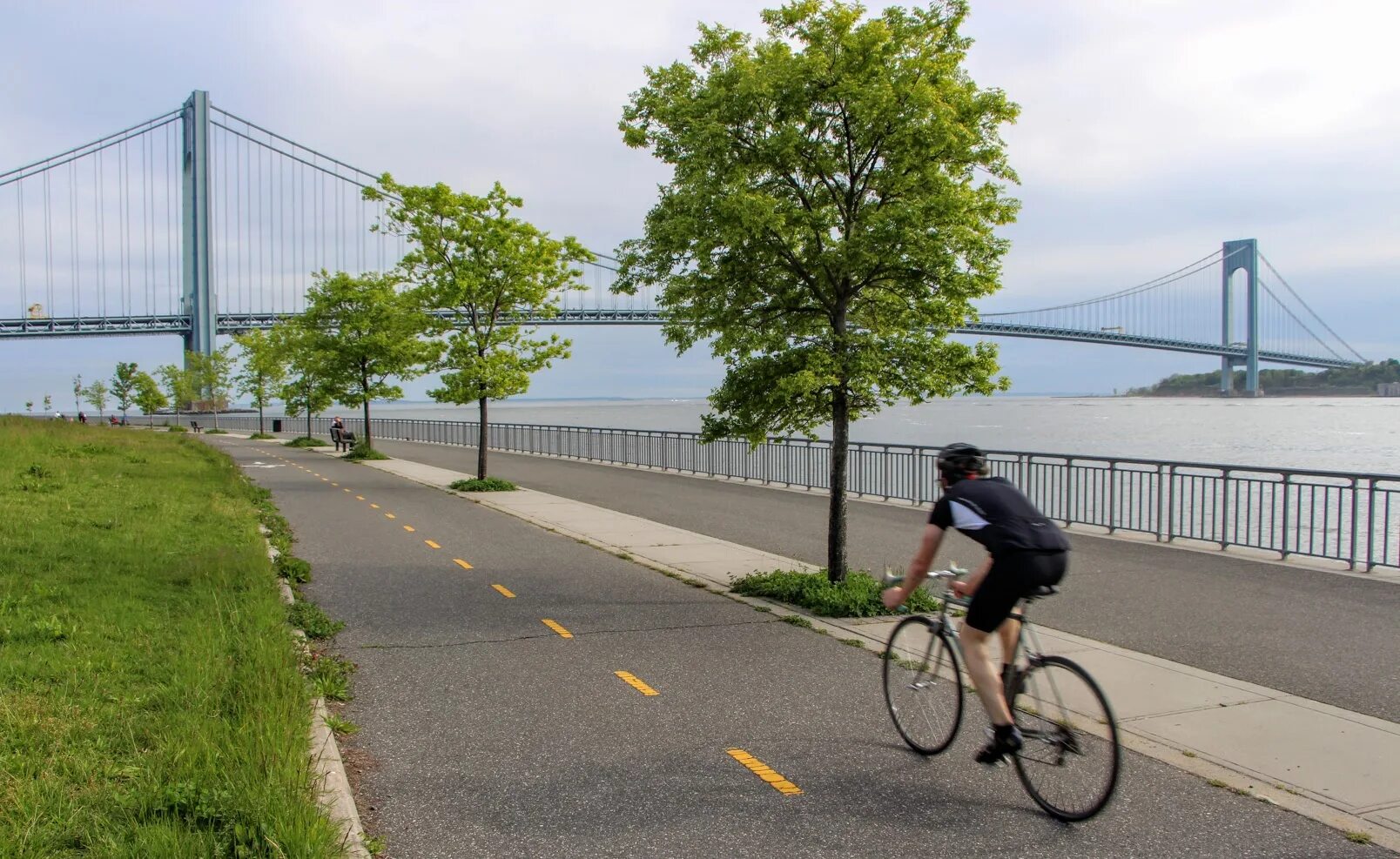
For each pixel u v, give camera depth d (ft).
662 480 74.13
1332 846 13.25
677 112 30.01
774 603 28.86
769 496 61.41
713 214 28.58
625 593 30.48
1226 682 20.47
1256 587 31.22
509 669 21.71
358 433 171.22
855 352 28.66
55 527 35.35
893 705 17.60
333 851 12.05
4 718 15.70
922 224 27.25
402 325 71.15
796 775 15.79
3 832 11.98
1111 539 42.24
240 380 177.06
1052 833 13.73
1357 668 21.68
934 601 28.09
